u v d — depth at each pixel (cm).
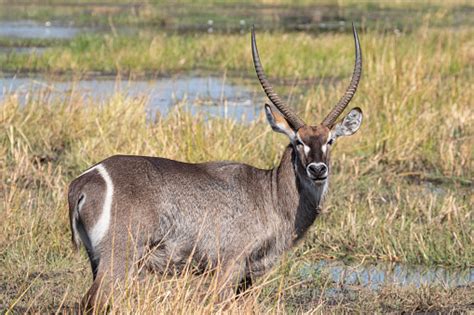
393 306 1853
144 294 1576
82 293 1820
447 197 2558
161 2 10819
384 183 2852
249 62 5606
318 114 3525
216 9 10050
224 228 1720
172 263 1703
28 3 10438
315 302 1864
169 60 5581
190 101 4109
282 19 8781
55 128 3134
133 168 1656
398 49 4709
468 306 1856
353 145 3095
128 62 5453
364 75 4141
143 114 3238
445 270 2114
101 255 1598
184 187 1691
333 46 5966
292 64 5406
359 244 2209
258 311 1627
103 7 10050
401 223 2323
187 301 1638
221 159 2708
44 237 2125
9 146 2956
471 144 3134
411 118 3297
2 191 2523
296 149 1777
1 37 6781
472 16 8756
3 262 1991
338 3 10612
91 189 1611
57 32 7400
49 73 4978
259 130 3095
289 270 2005
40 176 2655
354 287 1966
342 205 2492
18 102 3244
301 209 1800
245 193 1755
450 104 3625
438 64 4688
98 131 3069
